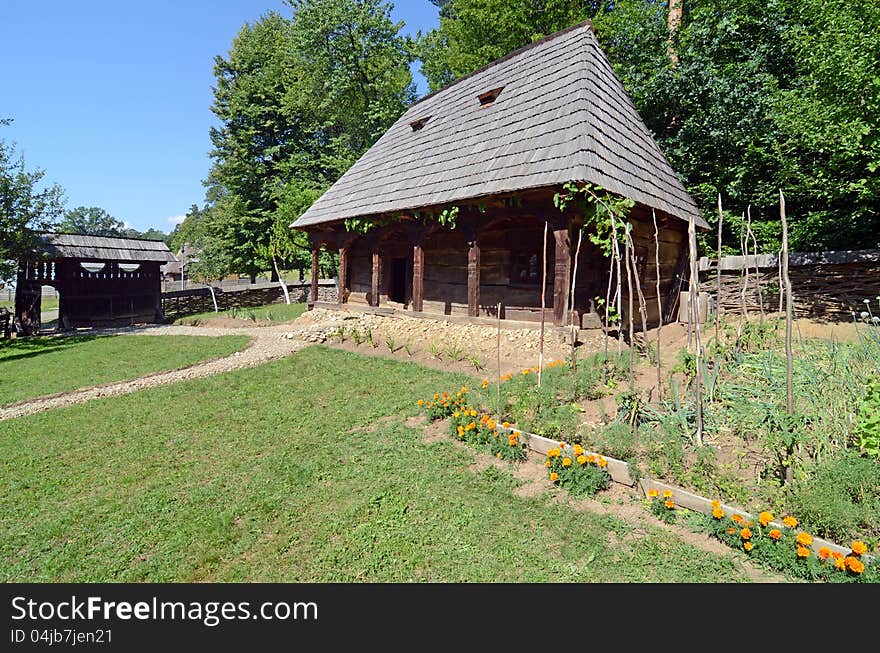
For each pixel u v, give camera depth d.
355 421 5.70
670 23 14.19
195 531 3.52
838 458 3.27
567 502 3.62
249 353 9.86
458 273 11.28
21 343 14.16
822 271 9.52
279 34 29.45
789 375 3.57
